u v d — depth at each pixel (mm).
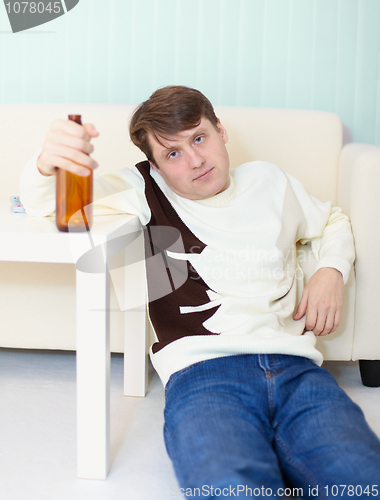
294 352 773
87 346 741
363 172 1062
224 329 819
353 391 1116
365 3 1515
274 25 1528
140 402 1068
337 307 940
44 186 820
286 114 1353
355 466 582
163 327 865
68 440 892
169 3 1521
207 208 951
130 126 1002
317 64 1548
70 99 1579
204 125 906
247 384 714
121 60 1555
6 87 1578
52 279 1185
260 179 1022
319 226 1051
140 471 796
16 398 1068
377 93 1561
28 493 726
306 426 660
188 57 1548
